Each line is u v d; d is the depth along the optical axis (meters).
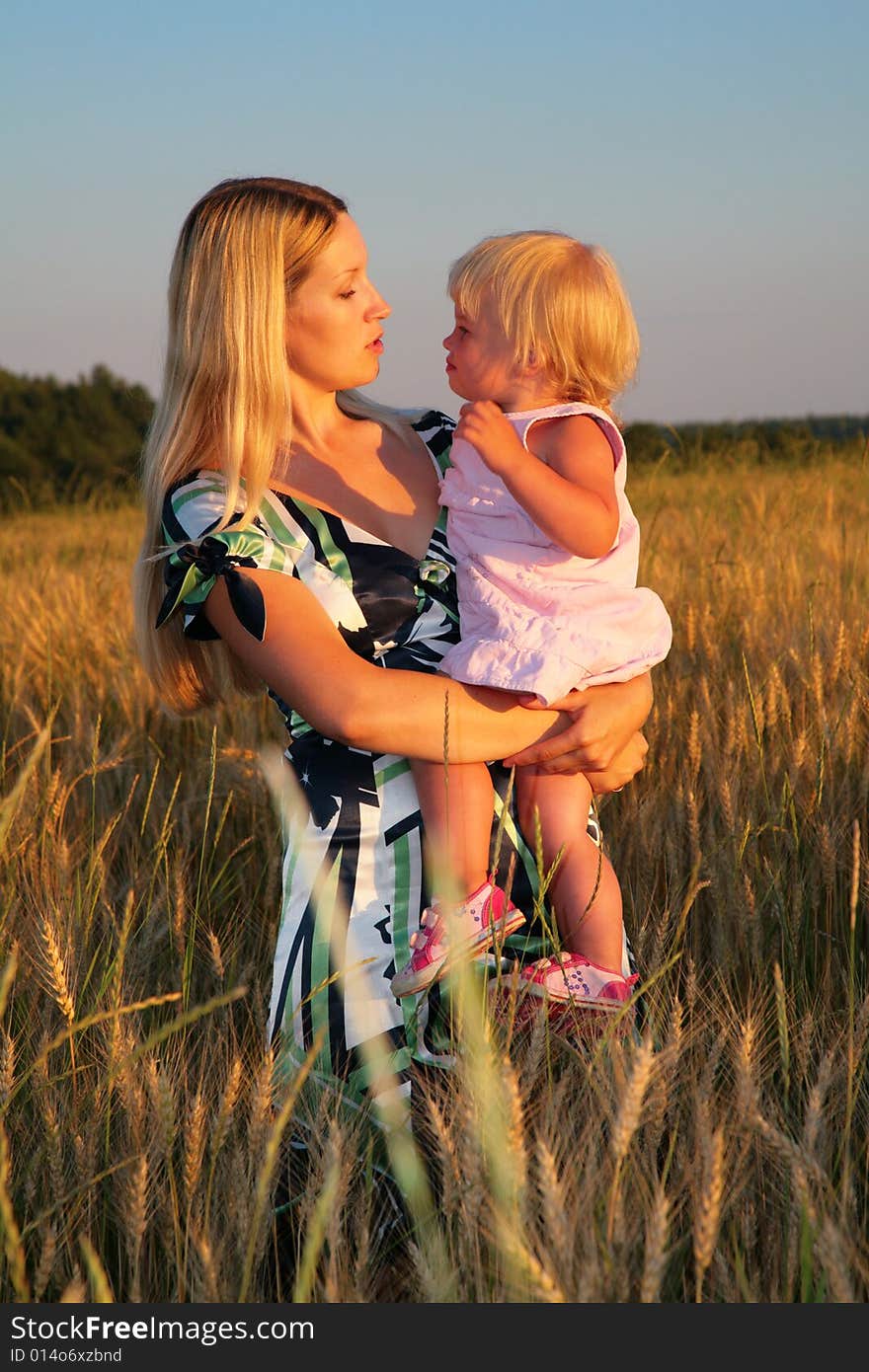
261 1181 1.40
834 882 2.72
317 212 2.15
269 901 2.97
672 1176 1.73
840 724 3.12
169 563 2.08
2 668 4.92
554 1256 1.47
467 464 2.32
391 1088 1.87
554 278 2.28
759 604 4.56
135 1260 1.60
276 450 2.21
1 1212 1.50
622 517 2.32
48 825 2.82
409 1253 1.76
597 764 2.13
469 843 2.00
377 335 2.27
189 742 4.21
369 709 1.96
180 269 2.17
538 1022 1.75
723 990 2.30
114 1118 2.00
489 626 2.18
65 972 2.21
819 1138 1.66
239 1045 2.28
